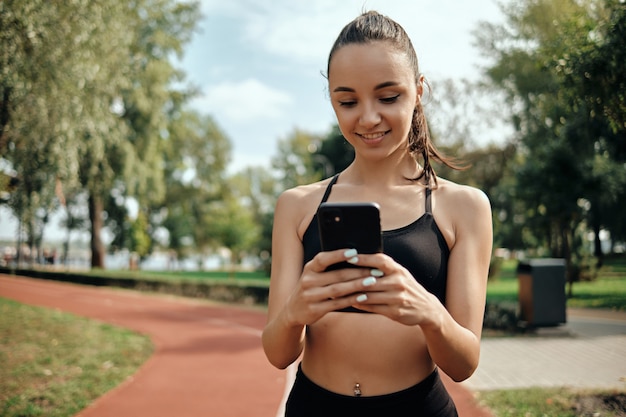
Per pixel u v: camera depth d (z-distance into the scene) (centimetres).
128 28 1309
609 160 1059
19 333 962
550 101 802
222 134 4481
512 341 866
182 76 2586
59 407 559
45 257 4094
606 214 1717
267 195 6431
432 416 144
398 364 145
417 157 171
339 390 146
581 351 749
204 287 1931
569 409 456
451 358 132
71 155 1156
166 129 2805
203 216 4481
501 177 1819
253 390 656
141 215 3669
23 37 867
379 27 144
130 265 3644
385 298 119
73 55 951
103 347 892
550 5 846
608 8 411
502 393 543
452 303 143
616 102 389
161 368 774
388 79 140
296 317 127
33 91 947
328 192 162
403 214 150
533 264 931
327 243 125
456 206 151
